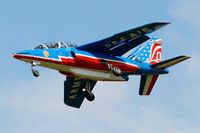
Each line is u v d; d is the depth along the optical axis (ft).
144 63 481.05
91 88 488.44
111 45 463.01
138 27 443.32
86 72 460.14
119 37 455.63
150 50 510.99
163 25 440.45
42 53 446.60
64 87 491.31
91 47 461.78
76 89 491.31
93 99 484.74
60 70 459.32
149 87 493.77
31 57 443.32
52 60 448.24
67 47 458.91
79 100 497.46
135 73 481.05
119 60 470.39
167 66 478.59
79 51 457.68
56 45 456.04
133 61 476.95
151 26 442.09
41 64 447.42
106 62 463.83
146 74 484.33
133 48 468.75
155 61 510.99
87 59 456.86
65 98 496.64
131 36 455.22
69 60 452.76
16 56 442.09
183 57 470.39
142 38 459.32
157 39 514.68
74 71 456.86
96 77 464.65
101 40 456.86
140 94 494.59
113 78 470.39
